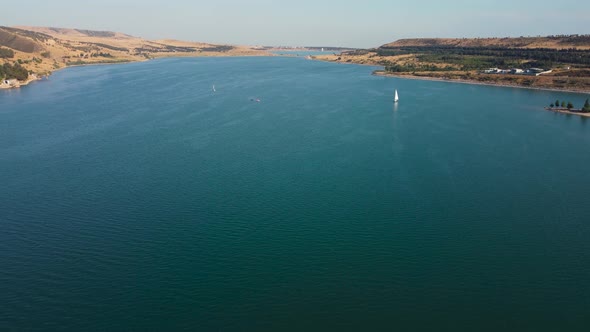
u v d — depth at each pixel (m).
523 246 61.31
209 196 76.81
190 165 92.69
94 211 71.19
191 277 54.56
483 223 67.44
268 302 50.44
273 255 59.19
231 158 97.25
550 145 108.38
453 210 71.56
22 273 55.09
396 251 60.12
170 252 59.75
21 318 47.59
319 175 86.62
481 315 48.59
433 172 88.50
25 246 61.06
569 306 49.88
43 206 72.94
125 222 67.69
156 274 55.12
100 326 46.69
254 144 108.19
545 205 73.38
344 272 55.66
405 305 50.12
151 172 88.44
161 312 48.75
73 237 63.38
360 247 61.06
